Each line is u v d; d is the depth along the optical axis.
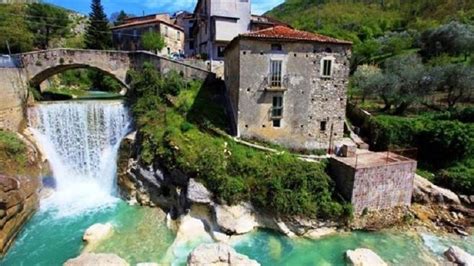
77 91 51.03
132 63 38.59
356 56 59.78
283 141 31.23
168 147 28.52
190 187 25.55
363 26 79.38
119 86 54.84
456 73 39.44
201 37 58.66
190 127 30.53
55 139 32.91
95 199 30.25
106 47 65.75
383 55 63.62
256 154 28.02
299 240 24.02
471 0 78.44
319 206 24.94
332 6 115.25
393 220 26.27
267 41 29.19
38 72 35.75
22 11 71.25
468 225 26.31
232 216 24.47
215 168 25.78
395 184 26.45
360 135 36.59
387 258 21.89
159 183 28.53
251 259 20.67
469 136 31.12
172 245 22.78
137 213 27.56
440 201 27.62
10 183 23.45
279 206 24.41
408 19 85.69
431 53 58.69
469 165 30.52
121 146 32.06
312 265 21.17
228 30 51.12
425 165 32.72
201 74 38.38
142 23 62.94
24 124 32.81
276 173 26.09
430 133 32.72
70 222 25.83
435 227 25.91
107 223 25.11
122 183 30.89
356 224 25.33
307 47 29.97
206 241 23.53
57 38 73.12
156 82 35.53
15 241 23.17
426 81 40.66
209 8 51.53
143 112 33.00
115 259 19.98
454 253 21.86
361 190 25.23
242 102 29.89
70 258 21.31
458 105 40.97
